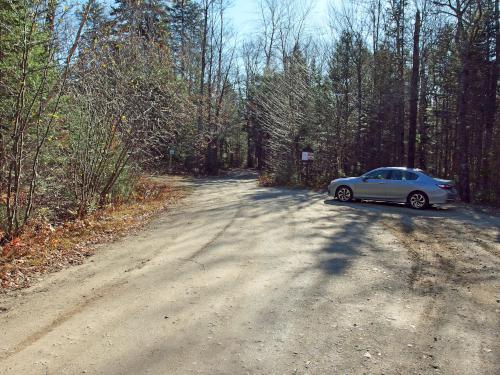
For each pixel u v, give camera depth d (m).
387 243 8.61
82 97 11.32
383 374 3.48
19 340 4.12
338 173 27.44
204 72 42.94
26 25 8.41
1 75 8.99
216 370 3.51
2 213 9.05
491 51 23.22
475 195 18.77
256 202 16.25
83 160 11.75
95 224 10.44
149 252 7.85
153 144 17.42
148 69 15.32
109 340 4.09
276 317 4.61
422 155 31.14
